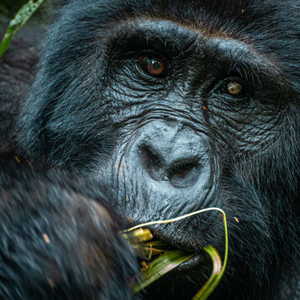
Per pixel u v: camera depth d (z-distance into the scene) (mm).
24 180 5488
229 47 6977
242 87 7250
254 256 7438
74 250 5027
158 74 7289
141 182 6387
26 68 9961
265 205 7512
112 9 7441
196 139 6887
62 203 5273
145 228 6168
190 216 6363
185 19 7102
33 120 8094
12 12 10992
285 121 7254
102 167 6891
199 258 6555
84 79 7551
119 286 5211
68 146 7598
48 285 4875
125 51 7305
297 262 7973
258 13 7066
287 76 7066
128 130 7168
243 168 7316
